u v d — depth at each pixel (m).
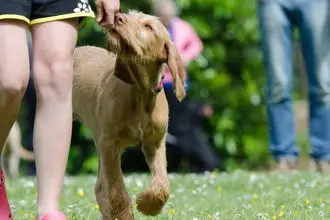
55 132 7.21
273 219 8.48
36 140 7.24
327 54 15.52
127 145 8.48
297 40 25.11
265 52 15.28
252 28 22.17
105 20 7.91
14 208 9.94
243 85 22.55
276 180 13.12
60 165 7.25
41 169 7.21
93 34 20.77
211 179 13.22
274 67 15.20
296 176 13.68
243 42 22.42
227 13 21.97
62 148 7.25
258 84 22.62
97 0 7.87
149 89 8.23
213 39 22.28
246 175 14.16
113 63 8.80
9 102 7.02
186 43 17.41
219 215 8.80
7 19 6.96
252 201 10.12
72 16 7.20
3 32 6.96
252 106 22.62
